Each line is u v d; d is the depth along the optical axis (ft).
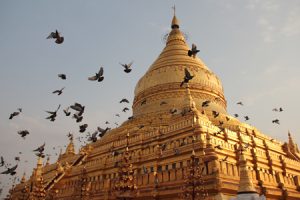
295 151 201.36
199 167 113.50
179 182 128.67
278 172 159.63
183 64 242.37
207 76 240.53
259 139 178.91
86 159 202.08
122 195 123.24
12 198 230.48
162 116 195.52
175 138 151.94
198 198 110.32
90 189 166.91
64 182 188.24
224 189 113.91
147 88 238.68
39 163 192.13
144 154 159.12
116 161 164.55
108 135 213.87
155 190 133.69
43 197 160.56
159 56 270.05
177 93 222.28
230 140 157.48
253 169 148.66
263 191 136.46
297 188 161.17
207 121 155.94
